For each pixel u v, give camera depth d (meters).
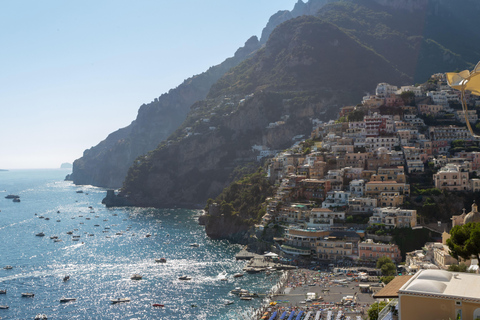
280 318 165.88
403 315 54.12
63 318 181.38
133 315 183.25
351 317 161.38
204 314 181.50
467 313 51.03
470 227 85.19
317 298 186.12
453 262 177.12
